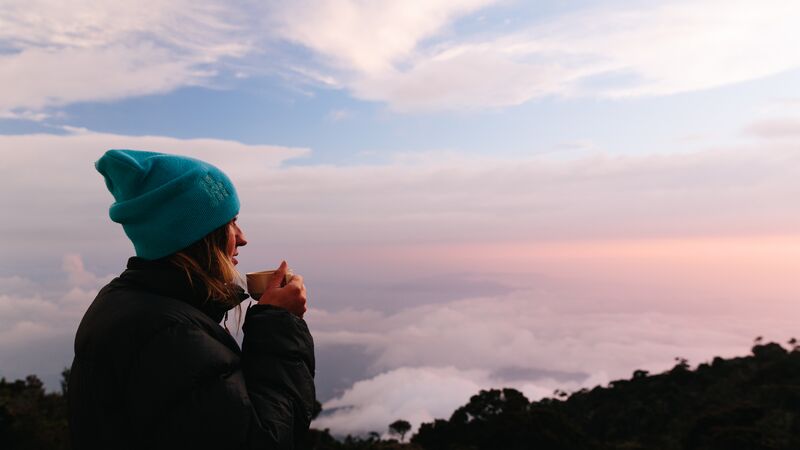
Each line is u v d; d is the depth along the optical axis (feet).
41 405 146.72
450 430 234.38
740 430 186.19
